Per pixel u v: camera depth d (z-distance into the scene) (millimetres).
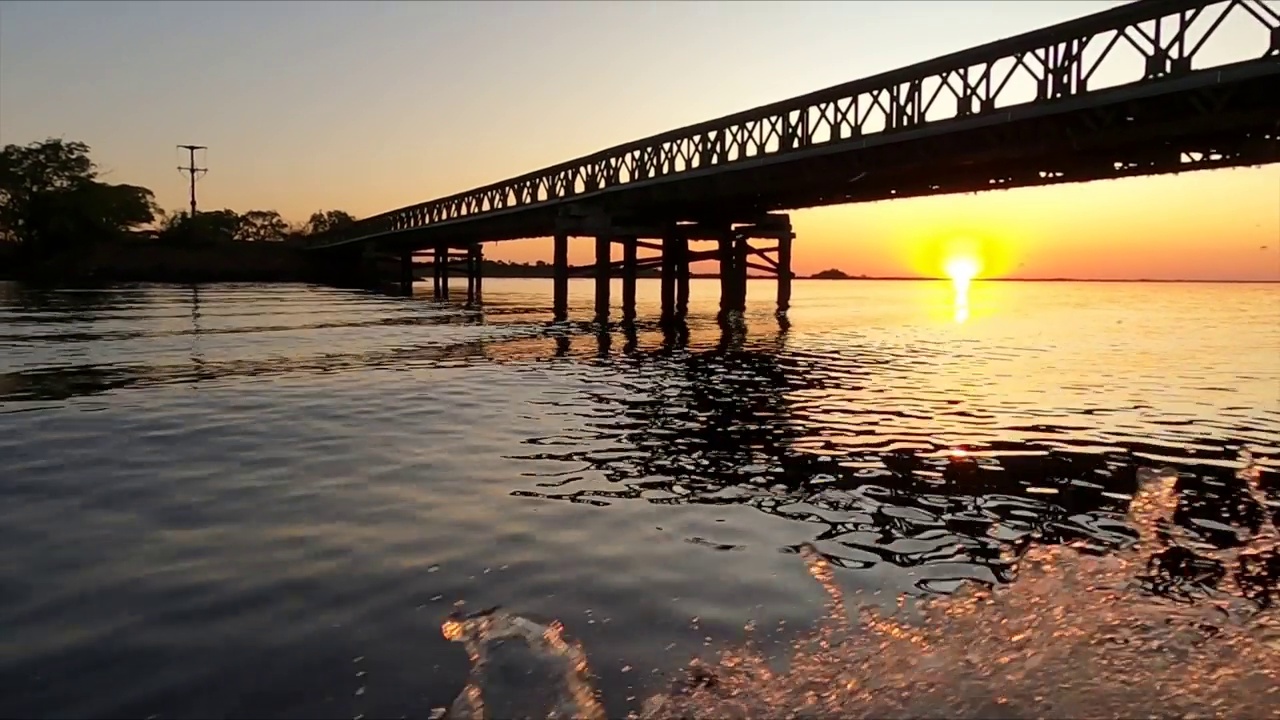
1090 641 4438
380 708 3648
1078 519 6598
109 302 38375
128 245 79062
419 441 9172
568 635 4375
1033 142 16766
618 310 40781
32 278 71250
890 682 3982
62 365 15594
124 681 3865
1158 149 16109
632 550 5695
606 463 8289
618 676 3965
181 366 15664
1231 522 6551
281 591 4906
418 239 57656
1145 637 4500
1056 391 13852
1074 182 18922
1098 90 14742
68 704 3662
